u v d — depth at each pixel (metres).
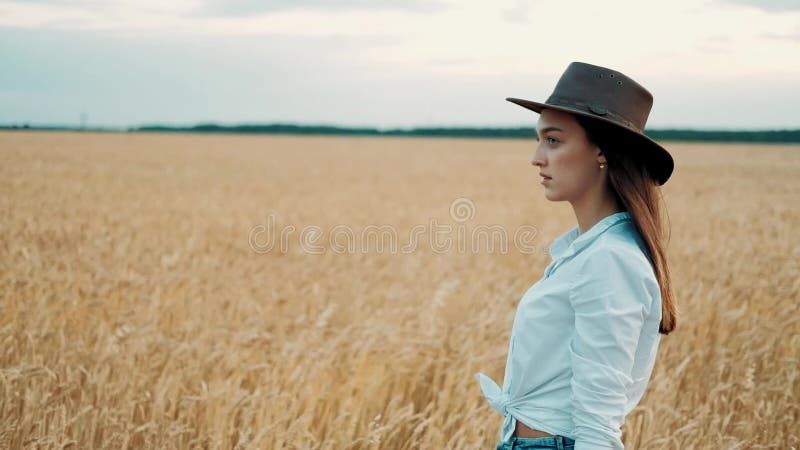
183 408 3.98
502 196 22.08
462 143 75.94
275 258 10.06
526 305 1.99
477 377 2.24
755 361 4.94
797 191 25.56
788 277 7.73
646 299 1.82
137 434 3.76
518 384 2.00
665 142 94.88
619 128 1.88
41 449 3.42
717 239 11.91
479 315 5.64
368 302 6.93
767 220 15.45
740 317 6.08
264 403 3.87
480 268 9.11
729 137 109.81
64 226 11.59
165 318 5.99
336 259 9.78
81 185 21.11
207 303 6.34
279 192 21.55
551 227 14.30
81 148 46.09
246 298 6.71
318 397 4.14
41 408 3.74
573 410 1.91
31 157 34.94
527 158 47.72
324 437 4.05
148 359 4.65
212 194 20.05
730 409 4.36
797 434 4.00
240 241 11.55
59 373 4.25
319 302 6.75
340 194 21.38
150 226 12.50
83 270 7.42
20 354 4.74
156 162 34.97
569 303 1.89
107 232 10.84
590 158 1.95
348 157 45.53
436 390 4.48
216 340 5.33
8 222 11.61
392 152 54.09
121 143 56.25
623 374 1.78
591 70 1.94
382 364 4.69
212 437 3.61
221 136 86.69
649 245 1.89
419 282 8.26
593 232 1.91
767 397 4.46
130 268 8.09
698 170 38.22
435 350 4.97
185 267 8.23
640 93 1.95
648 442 3.64
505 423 2.11
